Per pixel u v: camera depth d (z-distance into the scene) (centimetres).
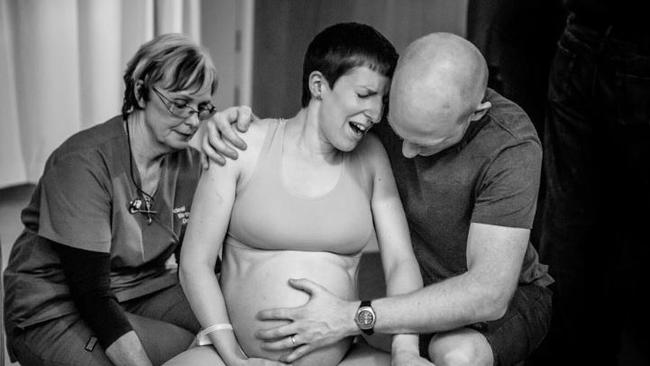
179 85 166
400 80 136
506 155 148
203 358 145
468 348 146
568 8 201
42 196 169
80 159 168
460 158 152
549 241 220
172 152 177
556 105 209
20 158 376
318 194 148
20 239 178
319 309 142
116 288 181
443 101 132
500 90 252
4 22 359
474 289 141
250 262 151
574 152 210
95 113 355
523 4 251
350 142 143
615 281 226
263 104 374
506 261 144
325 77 142
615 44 192
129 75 171
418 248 169
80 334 170
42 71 361
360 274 285
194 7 343
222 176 147
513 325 160
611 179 212
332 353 146
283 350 144
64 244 165
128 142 173
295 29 368
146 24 340
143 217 177
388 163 158
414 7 368
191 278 147
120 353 162
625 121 197
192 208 150
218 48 370
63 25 355
